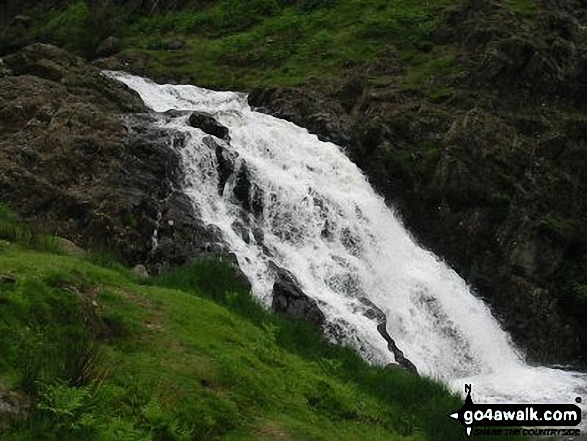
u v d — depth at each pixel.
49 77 21.06
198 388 7.54
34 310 7.27
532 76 25.45
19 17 48.44
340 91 27.23
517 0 31.56
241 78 31.22
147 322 8.69
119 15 43.16
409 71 28.58
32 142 16.64
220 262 12.77
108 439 5.92
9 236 10.51
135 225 15.50
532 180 22.78
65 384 6.35
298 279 16.36
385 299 18.58
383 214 21.58
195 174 17.89
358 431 8.49
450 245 21.97
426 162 22.86
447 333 19.19
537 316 20.70
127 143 17.44
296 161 21.28
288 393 8.51
